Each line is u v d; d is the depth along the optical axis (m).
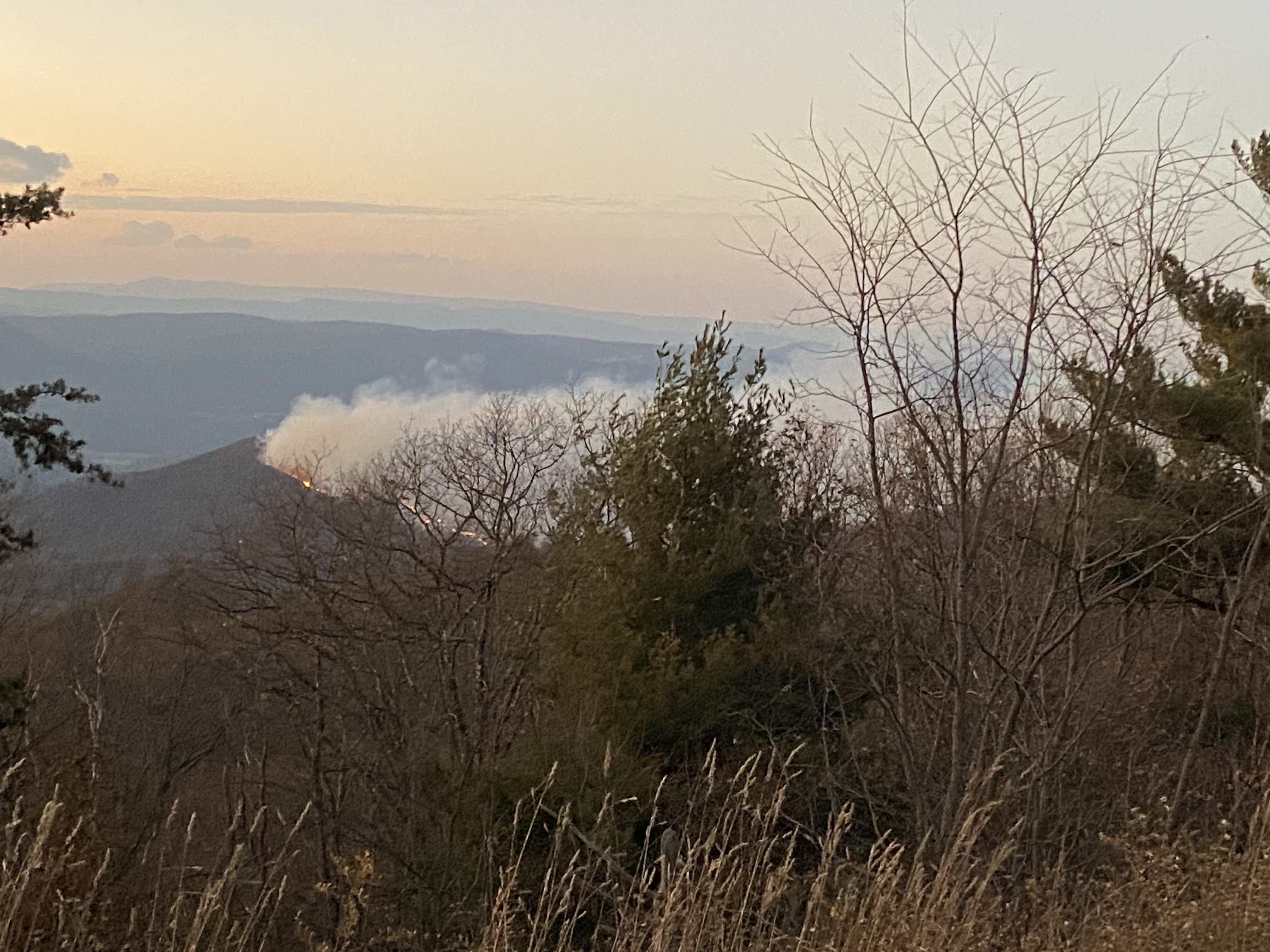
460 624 15.53
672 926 4.48
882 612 7.16
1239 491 7.41
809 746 9.03
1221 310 9.20
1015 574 6.14
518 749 10.15
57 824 6.05
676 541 12.52
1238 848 6.04
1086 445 5.62
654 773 9.69
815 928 4.50
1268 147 6.37
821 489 9.80
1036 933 4.68
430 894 8.31
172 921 5.11
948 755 6.67
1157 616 7.46
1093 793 6.67
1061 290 5.54
